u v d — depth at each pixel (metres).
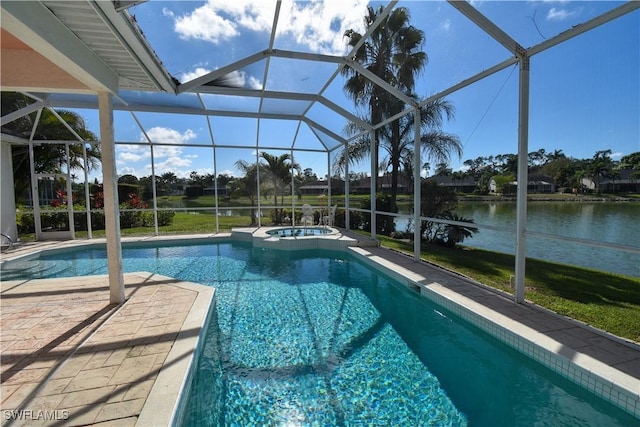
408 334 3.67
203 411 2.42
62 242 8.41
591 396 2.33
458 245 8.35
